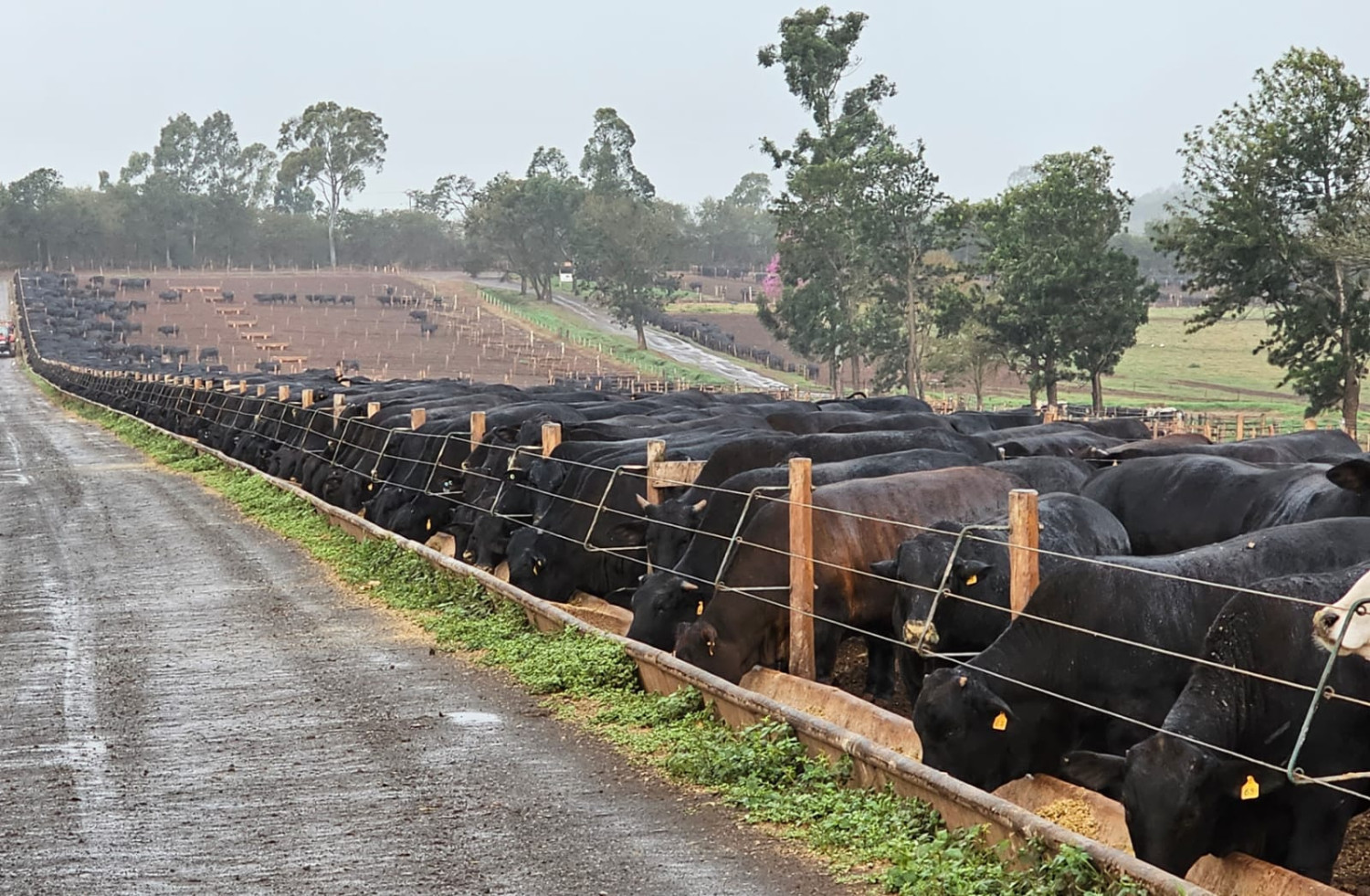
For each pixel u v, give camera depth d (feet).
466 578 89.56
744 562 70.69
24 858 45.57
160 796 51.90
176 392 266.77
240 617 87.61
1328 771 44.11
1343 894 39.32
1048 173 351.25
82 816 49.83
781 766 51.34
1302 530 55.47
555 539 93.61
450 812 49.32
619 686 65.82
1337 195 277.23
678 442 106.32
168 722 62.75
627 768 53.93
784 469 78.74
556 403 161.99
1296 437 107.76
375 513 125.80
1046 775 52.37
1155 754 41.98
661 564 80.53
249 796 51.75
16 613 91.15
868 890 40.81
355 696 66.59
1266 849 45.62
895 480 75.56
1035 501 54.95
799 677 67.15
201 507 146.30
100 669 74.02
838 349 450.30
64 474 192.03
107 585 101.14
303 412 174.81
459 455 125.18
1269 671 44.06
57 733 61.26
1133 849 42.45
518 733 59.47
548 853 44.91
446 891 41.96
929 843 43.06
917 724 52.13
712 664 68.39
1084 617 52.19
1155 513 83.30
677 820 47.73
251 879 43.24
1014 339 356.38
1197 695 43.86
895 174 416.67
